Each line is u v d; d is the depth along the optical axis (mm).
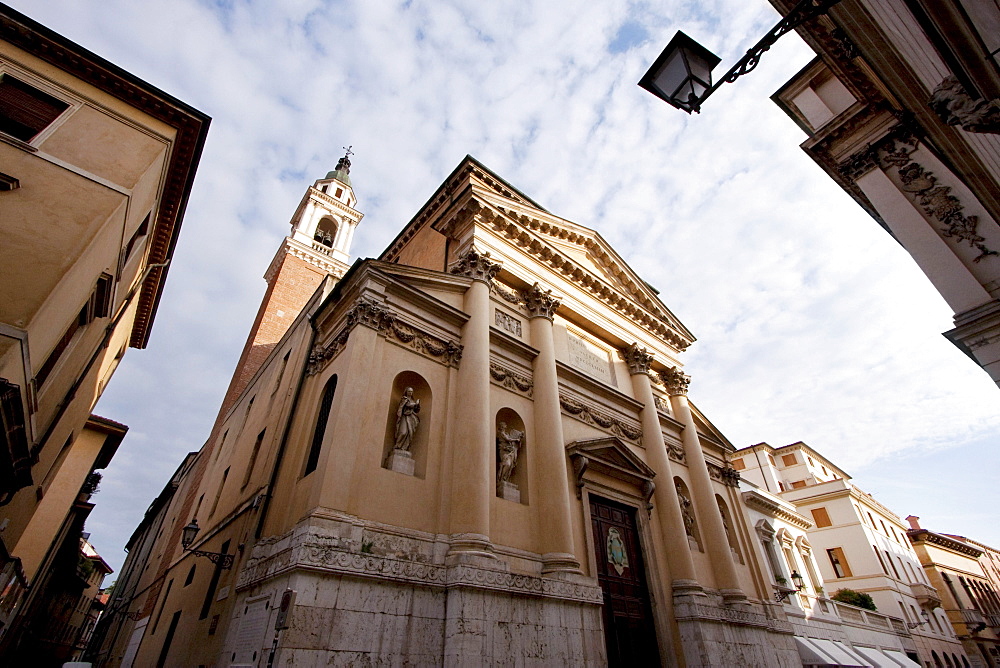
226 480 19844
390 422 12922
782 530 27672
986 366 10758
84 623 47250
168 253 16359
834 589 37812
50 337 9188
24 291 8586
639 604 15297
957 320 11336
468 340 14922
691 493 20344
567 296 20078
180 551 21031
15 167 9734
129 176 11375
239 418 23328
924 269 12273
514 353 16562
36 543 19391
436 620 10250
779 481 47219
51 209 9742
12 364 7922
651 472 17984
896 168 13398
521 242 19500
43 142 10500
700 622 15094
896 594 36094
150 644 18750
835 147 14617
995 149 8641
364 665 8961
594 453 16406
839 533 39062
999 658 45031
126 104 12422
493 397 15016
